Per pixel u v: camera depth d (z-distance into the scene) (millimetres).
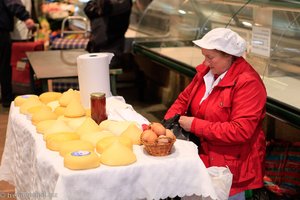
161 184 2008
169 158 2039
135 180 1977
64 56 4848
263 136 2551
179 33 4641
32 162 2404
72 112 2600
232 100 2463
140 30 5488
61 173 1900
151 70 6344
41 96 3047
